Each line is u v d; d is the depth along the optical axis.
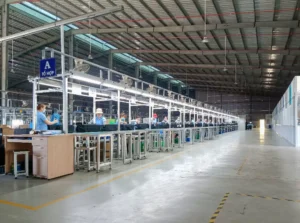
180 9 11.11
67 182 5.00
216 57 18.12
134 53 19.02
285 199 4.00
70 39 15.30
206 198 4.02
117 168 6.53
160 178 5.41
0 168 5.79
